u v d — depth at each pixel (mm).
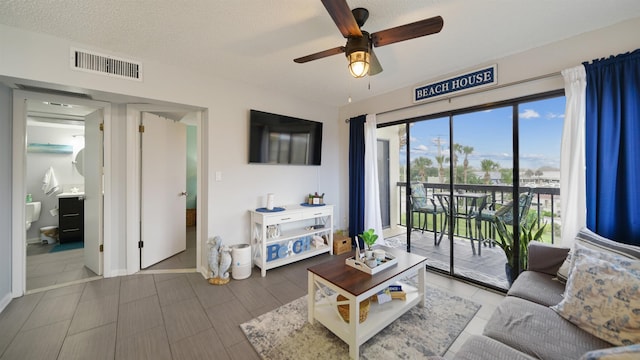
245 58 2520
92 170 2973
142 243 3111
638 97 1811
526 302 1567
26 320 2029
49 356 1648
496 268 3062
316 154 3914
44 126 4246
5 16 1822
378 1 1678
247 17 1855
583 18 1876
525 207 2539
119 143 2928
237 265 2852
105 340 1805
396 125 3584
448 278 2885
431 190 3221
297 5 1722
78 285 2660
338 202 4348
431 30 1540
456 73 2795
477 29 2018
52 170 4297
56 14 1806
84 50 2230
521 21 1912
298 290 2600
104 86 2322
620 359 677
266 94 3395
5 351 1685
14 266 2373
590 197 1965
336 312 1966
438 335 1869
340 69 2783
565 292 1515
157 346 1748
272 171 3494
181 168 3789
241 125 3170
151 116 3223
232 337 1848
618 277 1316
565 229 2096
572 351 1182
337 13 1361
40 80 2059
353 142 3941
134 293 2500
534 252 2006
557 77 2197
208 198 2918
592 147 1955
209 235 2926
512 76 2424
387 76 2965
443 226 3564
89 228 3041
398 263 2158
